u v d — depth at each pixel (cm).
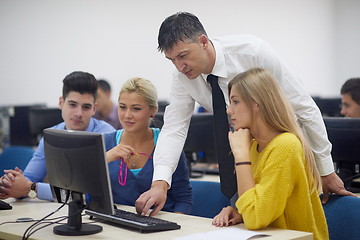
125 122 233
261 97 178
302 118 205
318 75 823
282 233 167
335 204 198
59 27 592
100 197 171
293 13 780
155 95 234
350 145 253
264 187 170
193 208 236
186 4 663
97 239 165
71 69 602
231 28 698
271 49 211
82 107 280
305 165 179
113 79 625
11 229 181
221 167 209
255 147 191
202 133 308
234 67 211
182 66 200
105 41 619
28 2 572
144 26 645
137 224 175
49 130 191
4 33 558
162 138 225
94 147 167
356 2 827
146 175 233
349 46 839
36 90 583
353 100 344
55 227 178
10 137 513
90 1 608
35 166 264
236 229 174
